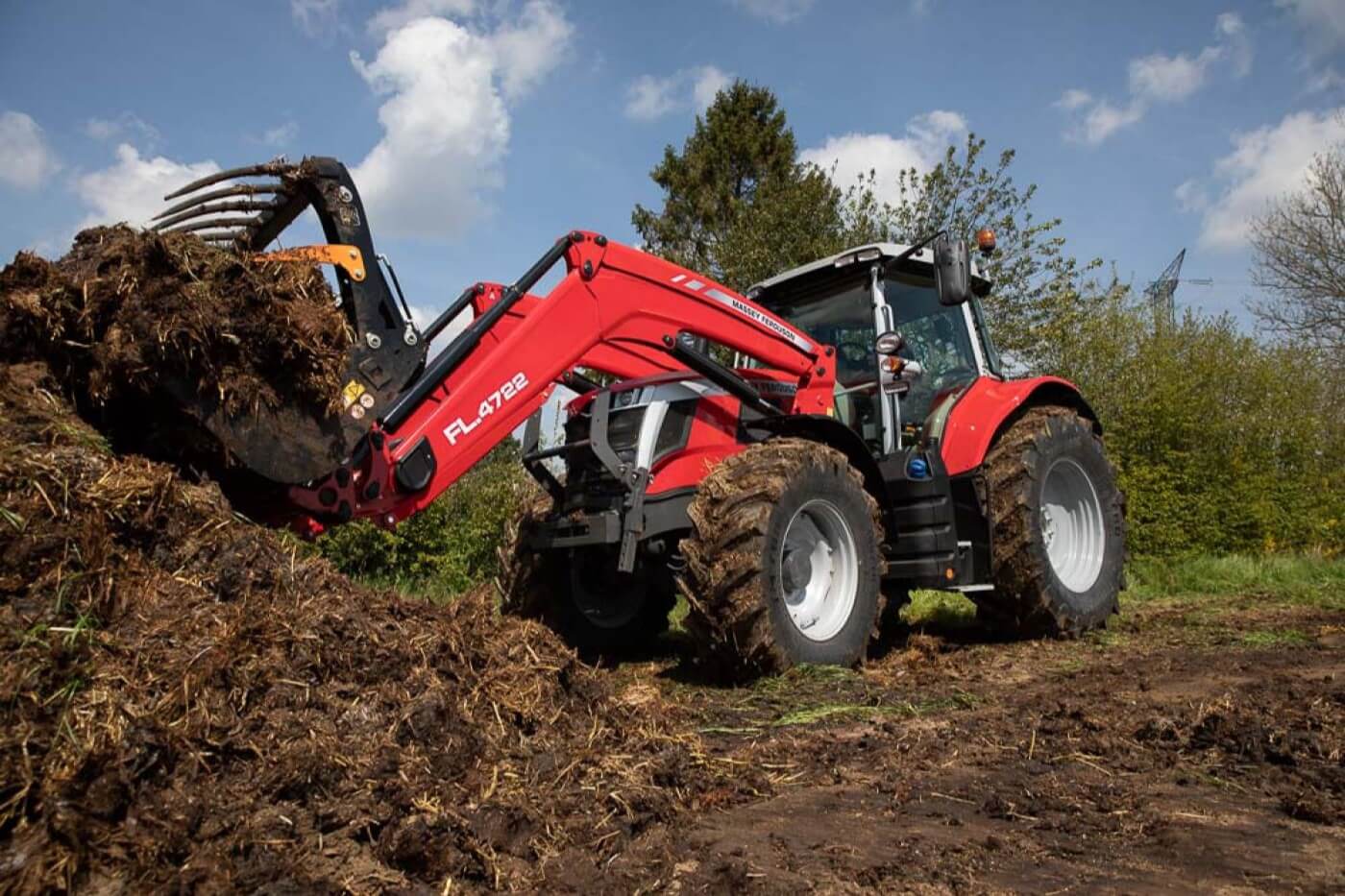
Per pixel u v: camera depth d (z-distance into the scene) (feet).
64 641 6.56
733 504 14.20
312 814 6.41
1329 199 60.49
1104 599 20.39
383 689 7.77
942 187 44.14
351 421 11.21
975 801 8.62
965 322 20.88
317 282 10.57
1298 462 43.62
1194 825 7.86
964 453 18.74
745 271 49.14
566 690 9.48
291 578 8.24
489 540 28.73
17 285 9.23
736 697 13.42
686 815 8.16
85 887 5.43
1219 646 17.53
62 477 7.52
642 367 16.35
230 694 6.89
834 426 16.24
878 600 15.99
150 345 9.16
